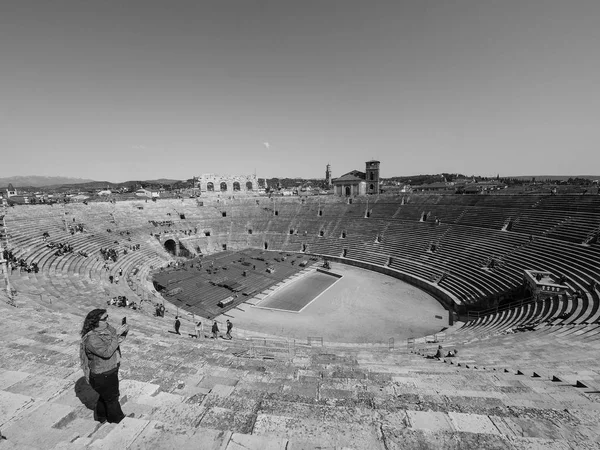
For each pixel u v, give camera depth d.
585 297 26.59
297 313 37.44
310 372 11.55
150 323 23.56
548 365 14.72
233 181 98.81
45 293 25.03
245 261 57.66
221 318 35.62
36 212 51.44
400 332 32.47
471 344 22.19
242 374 10.73
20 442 5.08
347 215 73.00
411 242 56.94
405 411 6.19
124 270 43.66
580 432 5.46
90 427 5.55
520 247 41.16
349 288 45.81
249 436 4.99
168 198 80.00
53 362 8.81
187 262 55.94
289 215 78.81
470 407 7.30
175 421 5.86
